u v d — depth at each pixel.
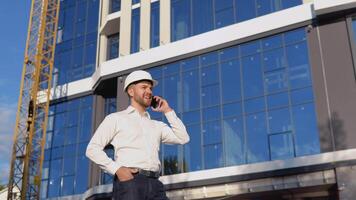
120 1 36.22
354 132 22.14
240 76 26.39
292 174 22.84
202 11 29.42
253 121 24.97
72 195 32.53
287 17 25.88
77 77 36.53
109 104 33.81
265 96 25.14
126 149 4.22
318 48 24.59
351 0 23.95
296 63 24.94
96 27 37.25
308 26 25.16
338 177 21.44
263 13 27.09
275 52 25.84
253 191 23.64
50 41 40.91
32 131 38.38
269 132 24.28
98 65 35.28
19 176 39.41
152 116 28.44
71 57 37.75
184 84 28.16
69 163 33.84
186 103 27.58
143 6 32.19
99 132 4.24
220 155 25.22
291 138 23.55
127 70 30.62
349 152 21.61
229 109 25.97
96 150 4.15
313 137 22.98
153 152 4.31
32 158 37.34
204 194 24.97
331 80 23.62
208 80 27.39
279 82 25.05
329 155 22.00
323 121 22.98
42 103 38.81
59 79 37.66
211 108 26.58
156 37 30.88
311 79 24.14
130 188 4.03
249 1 27.81
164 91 28.72
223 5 28.72
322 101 23.39
